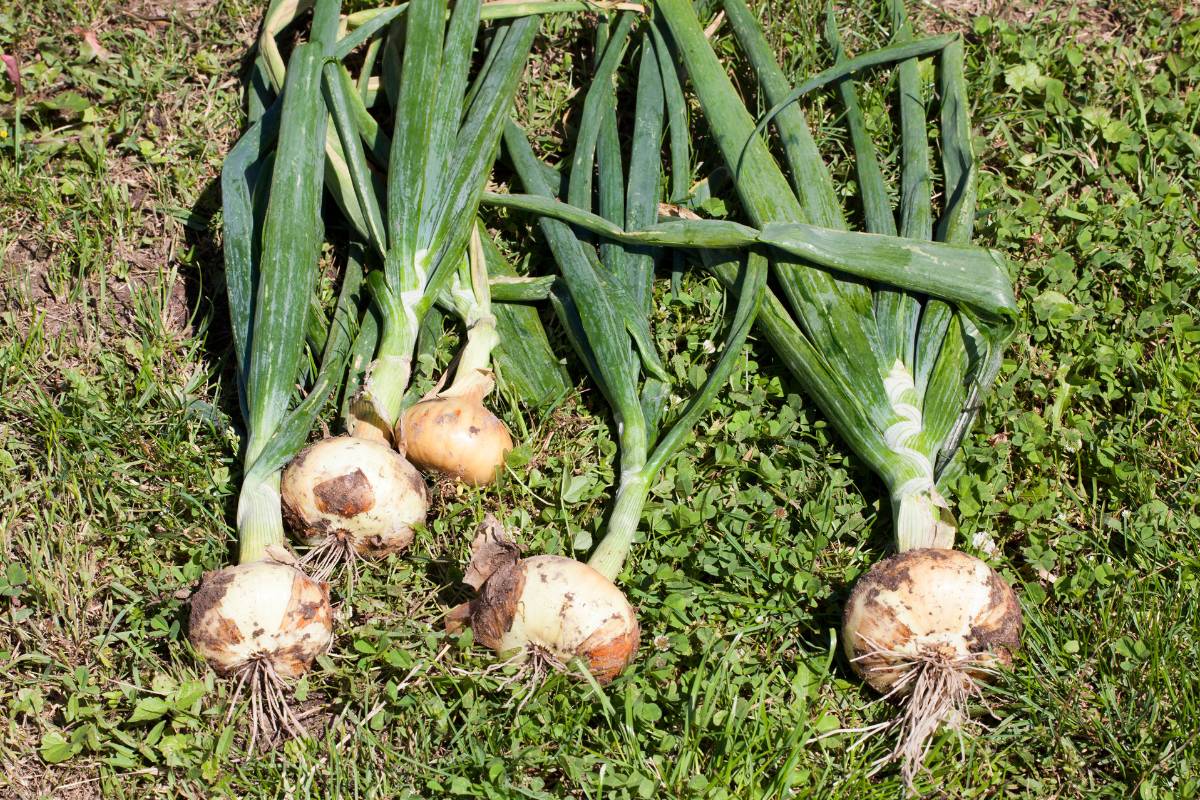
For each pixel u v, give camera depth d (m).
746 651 1.28
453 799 1.21
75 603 1.29
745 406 1.38
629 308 1.37
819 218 1.43
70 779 1.23
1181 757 1.23
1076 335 1.41
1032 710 1.25
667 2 1.49
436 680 1.25
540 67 1.57
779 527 1.32
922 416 1.33
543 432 1.37
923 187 1.43
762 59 1.50
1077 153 1.52
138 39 1.56
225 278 1.43
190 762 1.22
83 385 1.36
